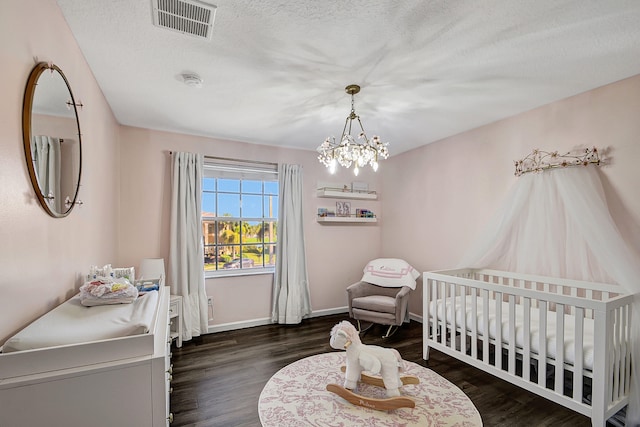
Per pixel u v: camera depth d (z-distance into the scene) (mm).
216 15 1551
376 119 3105
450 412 2027
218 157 3721
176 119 3078
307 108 2811
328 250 4406
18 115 1125
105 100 2555
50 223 1399
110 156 2740
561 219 2535
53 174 1391
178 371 2625
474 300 2453
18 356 992
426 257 4012
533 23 1613
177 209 3393
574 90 2428
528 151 2852
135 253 3254
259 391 2297
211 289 3639
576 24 1620
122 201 3199
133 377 1104
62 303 1523
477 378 2523
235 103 2688
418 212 4141
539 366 2031
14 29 1085
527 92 2467
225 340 3359
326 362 2793
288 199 3996
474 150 3387
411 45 1823
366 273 4160
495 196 3158
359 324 3799
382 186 4828
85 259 1926
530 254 2715
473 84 2328
